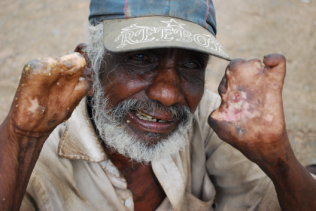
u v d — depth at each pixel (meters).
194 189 0.53
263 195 0.45
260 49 1.80
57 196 0.39
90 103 0.46
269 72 0.33
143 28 0.36
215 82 1.40
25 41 1.76
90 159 0.42
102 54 0.40
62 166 0.41
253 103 0.33
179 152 0.49
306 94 1.41
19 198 0.31
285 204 0.38
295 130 1.14
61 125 0.46
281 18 2.25
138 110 0.41
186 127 0.44
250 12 2.30
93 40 0.42
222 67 1.54
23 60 1.57
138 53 0.39
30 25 1.96
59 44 1.73
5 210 0.29
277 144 0.34
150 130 0.41
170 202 0.46
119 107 0.41
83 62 0.28
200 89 0.43
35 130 0.29
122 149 0.42
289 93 1.41
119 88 0.40
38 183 0.37
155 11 0.38
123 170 0.46
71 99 0.29
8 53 1.64
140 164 0.46
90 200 0.43
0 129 0.30
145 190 0.48
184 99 0.42
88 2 2.30
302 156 1.01
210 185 0.52
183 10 0.39
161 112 0.40
